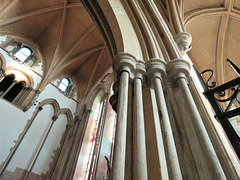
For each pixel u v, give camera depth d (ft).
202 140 5.10
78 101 36.27
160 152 4.79
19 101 27.02
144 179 4.10
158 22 10.63
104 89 32.37
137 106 6.18
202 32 24.76
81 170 24.03
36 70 32.07
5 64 27.58
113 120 25.86
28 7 30.78
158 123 5.73
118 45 8.89
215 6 22.54
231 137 5.08
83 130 29.14
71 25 33.94
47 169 25.11
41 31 34.76
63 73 37.78
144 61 8.37
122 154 4.44
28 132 25.68
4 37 29.81
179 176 4.42
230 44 24.75
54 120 30.12
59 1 31.22
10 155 22.18
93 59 38.40
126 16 10.64
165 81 7.65
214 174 4.35
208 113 6.49
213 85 6.46
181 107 6.82
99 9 11.80
